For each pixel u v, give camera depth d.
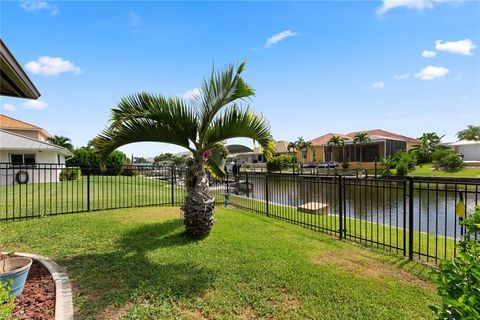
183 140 4.75
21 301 2.72
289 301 2.75
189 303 2.70
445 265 1.58
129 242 4.61
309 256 4.00
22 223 5.66
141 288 2.99
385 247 4.57
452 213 9.70
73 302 2.71
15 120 21.80
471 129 43.41
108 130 4.45
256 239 4.84
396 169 25.27
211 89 4.59
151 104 4.31
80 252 4.14
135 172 18.05
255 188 13.25
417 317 2.47
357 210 9.90
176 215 6.75
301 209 7.86
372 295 2.87
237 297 2.82
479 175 21.66
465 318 1.15
